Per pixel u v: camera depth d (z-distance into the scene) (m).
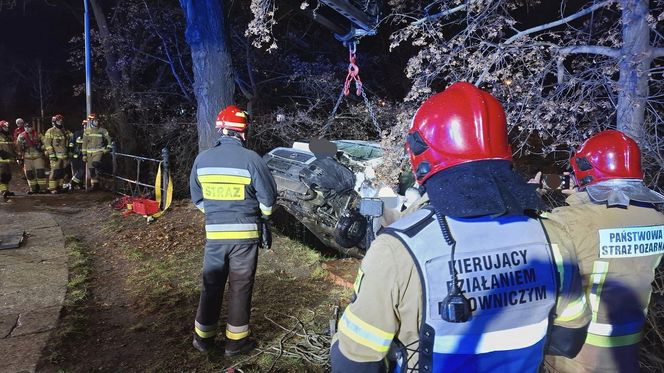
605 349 2.07
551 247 1.38
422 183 1.41
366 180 5.51
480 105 1.35
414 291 1.24
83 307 4.62
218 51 8.83
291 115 11.60
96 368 3.54
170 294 4.91
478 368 1.26
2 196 10.16
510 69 4.84
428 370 1.25
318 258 5.86
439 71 5.03
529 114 4.71
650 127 4.27
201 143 9.01
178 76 14.10
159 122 13.98
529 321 1.31
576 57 5.38
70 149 10.91
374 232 2.09
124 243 6.63
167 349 3.80
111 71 14.02
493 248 1.29
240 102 13.09
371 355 1.28
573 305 1.45
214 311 3.65
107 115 14.27
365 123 10.72
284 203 6.01
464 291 1.24
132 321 4.34
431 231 1.27
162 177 8.70
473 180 1.29
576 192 2.35
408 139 1.45
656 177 4.16
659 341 3.69
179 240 6.67
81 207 9.15
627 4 4.20
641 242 2.08
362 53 12.62
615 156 2.14
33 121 18.33
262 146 11.76
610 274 2.06
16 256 6.06
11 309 4.51
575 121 4.68
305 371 3.48
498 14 5.20
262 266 5.63
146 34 14.30
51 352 3.73
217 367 3.54
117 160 11.97
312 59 13.54
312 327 4.14
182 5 9.06
